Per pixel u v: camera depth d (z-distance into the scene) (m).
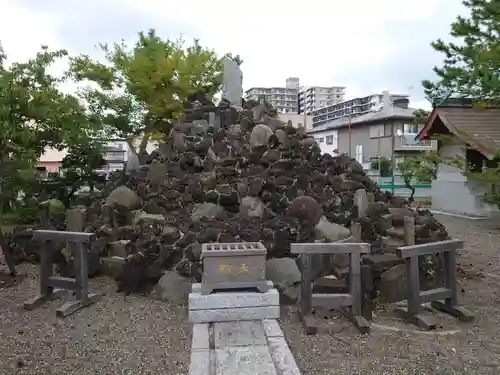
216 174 7.86
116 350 4.29
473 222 13.39
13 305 5.66
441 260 6.13
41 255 5.72
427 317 4.97
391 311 5.39
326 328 4.82
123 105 14.89
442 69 9.02
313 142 9.18
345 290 5.41
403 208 7.76
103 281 6.62
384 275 5.72
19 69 8.05
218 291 4.93
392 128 25.50
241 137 9.19
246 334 4.50
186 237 6.29
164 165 8.41
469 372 3.88
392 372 3.87
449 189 16.23
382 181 22.53
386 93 28.81
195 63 15.33
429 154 9.80
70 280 5.59
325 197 7.40
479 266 7.87
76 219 7.12
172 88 15.17
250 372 3.74
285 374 3.71
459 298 5.77
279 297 5.28
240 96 11.44
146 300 5.80
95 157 11.67
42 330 4.81
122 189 7.75
